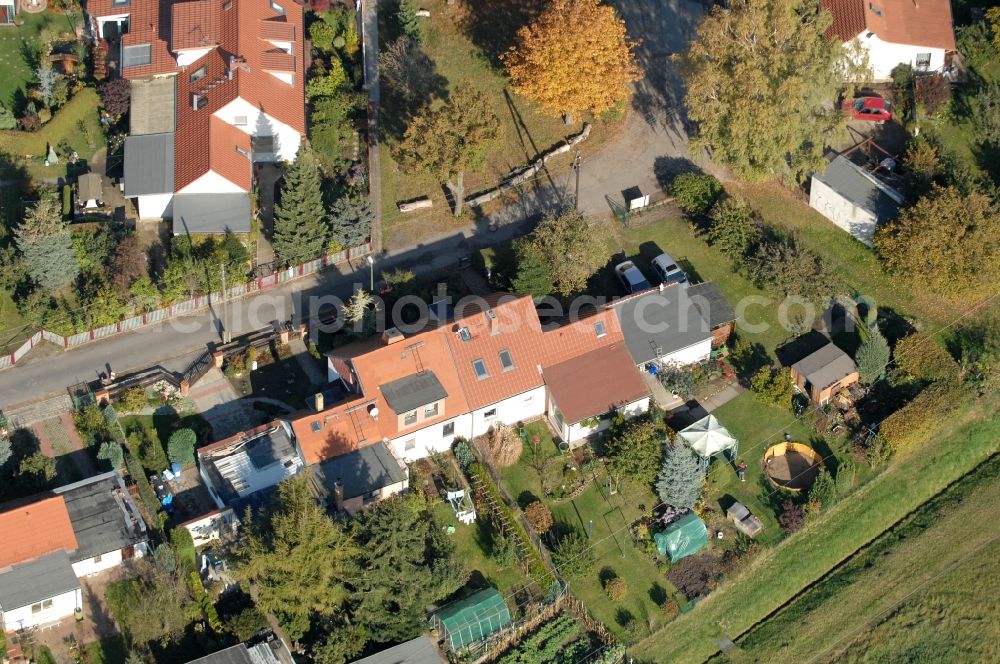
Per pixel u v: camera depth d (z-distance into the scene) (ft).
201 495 282.77
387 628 263.29
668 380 313.53
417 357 293.84
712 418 303.27
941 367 319.47
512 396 298.97
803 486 304.71
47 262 306.14
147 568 268.62
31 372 302.86
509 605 276.82
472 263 334.85
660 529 291.17
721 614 285.64
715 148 340.39
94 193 331.57
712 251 342.64
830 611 291.17
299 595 256.11
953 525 308.81
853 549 303.27
